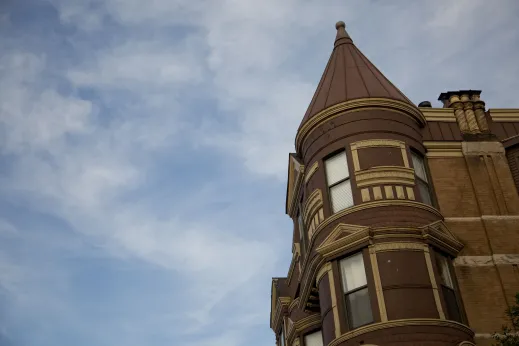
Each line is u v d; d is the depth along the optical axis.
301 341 25.62
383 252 19.27
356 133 21.72
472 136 23.77
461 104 24.67
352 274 19.61
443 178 22.61
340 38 25.78
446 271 20.30
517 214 22.12
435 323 18.08
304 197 24.19
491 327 19.69
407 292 18.58
